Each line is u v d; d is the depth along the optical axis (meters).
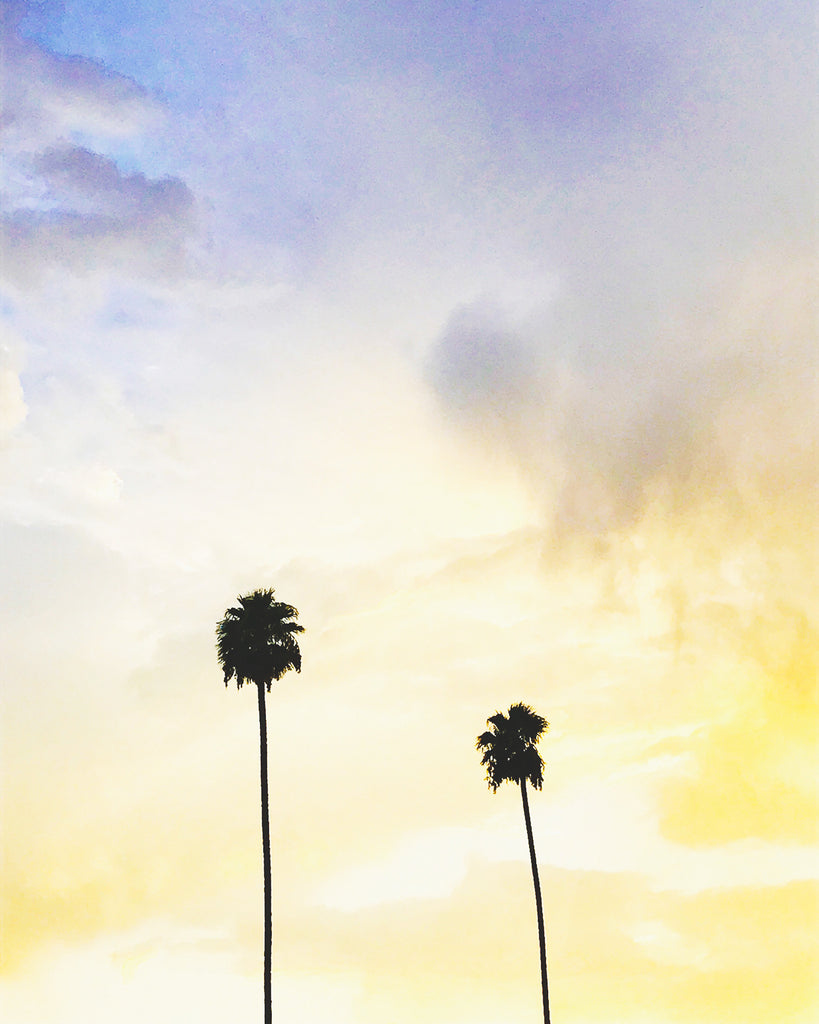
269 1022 38.31
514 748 50.16
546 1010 46.75
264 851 40.59
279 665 42.97
